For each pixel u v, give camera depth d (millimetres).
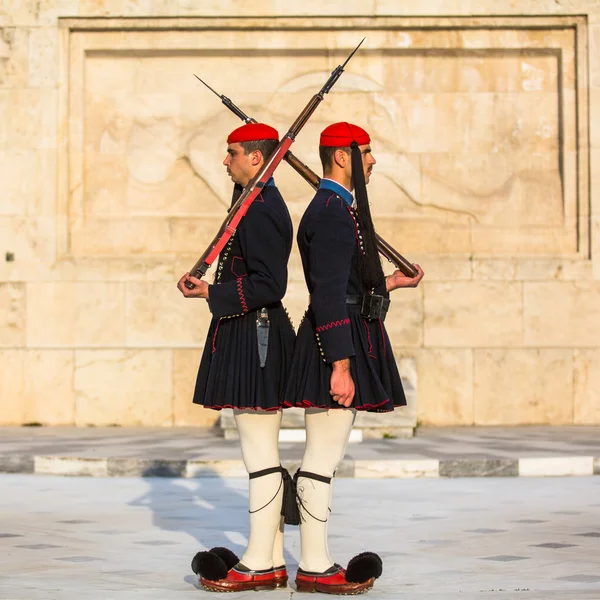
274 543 7219
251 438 7113
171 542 8961
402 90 18641
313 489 6996
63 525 9844
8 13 18531
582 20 18531
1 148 18469
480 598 6770
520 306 18219
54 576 7539
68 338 18250
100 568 7859
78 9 18469
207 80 18656
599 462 13594
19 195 18422
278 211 7074
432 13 18422
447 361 18156
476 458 13586
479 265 18266
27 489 12359
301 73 18609
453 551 8539
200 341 18203
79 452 14297
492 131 18656
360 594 6906
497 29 18578
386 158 18609
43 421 18219
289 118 18578
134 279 18266
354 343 6910
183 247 18500
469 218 18578
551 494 11883
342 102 18641
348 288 7000
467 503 11219
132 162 18656
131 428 17859
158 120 18656
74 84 18609
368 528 9680
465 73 18672
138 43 18594
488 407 18172
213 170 18609
